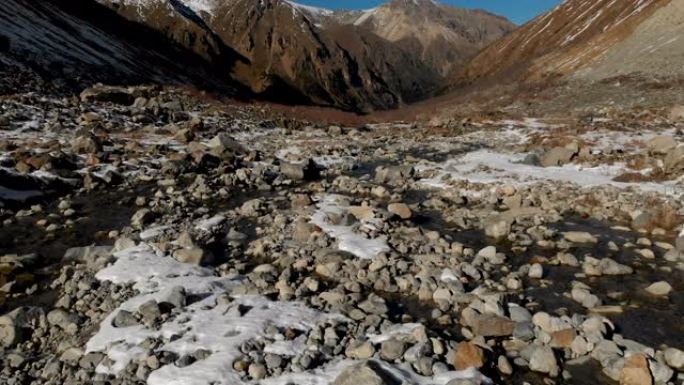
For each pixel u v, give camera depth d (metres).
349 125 57.78
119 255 13.77
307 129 48.94
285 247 15.15
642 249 15.32
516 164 28.20
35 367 9.20
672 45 66.19
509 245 16.06
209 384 8.06
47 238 16.08
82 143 26.00
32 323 10.66
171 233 16.22
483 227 17.97
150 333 9.65
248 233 16.81
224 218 18.27
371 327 10.09
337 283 12.74
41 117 32.22
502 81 93.31
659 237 16.50
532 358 9.23
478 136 40.31
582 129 37.91
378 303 11.12
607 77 65.62
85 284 12.03
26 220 17.86
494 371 9.08
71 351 9.37
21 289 12.48
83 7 105.44
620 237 16.66
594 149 30.08
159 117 39.78
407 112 76.56
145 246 14.37
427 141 39.38
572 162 27.45
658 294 12.36
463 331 10.34
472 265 13.90
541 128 41.47
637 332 10.55
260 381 8.26
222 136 31.45
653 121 40.72
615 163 26.50
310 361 8.79
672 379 8.75
